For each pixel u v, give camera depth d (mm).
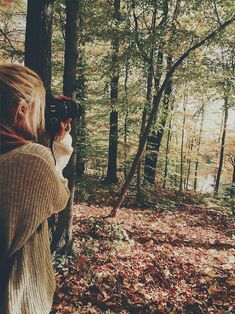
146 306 6406
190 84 13945
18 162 1022
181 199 18453
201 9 11422
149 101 12992
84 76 17094
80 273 6836
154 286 7219
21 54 9273
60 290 6270
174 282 7527
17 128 1097
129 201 15617
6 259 1061
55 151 1368
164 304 6621
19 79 1093
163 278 7598
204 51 13320
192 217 15234
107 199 15344
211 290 7402
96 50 16312
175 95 20016
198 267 8594
